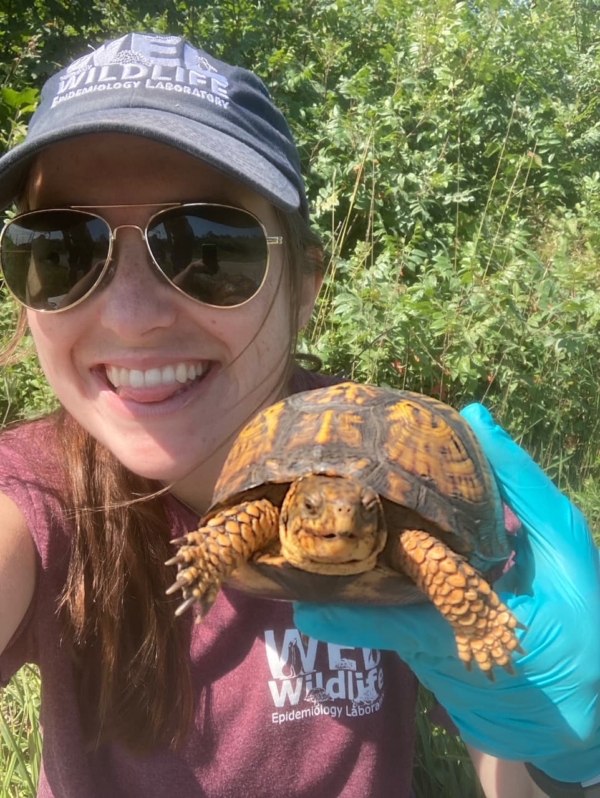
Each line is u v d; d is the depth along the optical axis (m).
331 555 0.29
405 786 0.41
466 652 0.31
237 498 0.33
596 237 1.09
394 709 0.41
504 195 1.28
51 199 0.35
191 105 0.34
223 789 0.37
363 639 0.34
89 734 0.36
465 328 0.87
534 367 0.94
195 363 0.36
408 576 0.32
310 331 0.92
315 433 0.33
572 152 1.53
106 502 0.36
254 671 0.37
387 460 0.32
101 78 0.35
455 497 0.32
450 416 0.37
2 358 0.44
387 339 0.85
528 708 0.36
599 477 0.91
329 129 1.10
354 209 1.10
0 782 0.49
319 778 0.38
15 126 0.88
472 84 1.42
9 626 0.32
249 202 0.36
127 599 0.36
